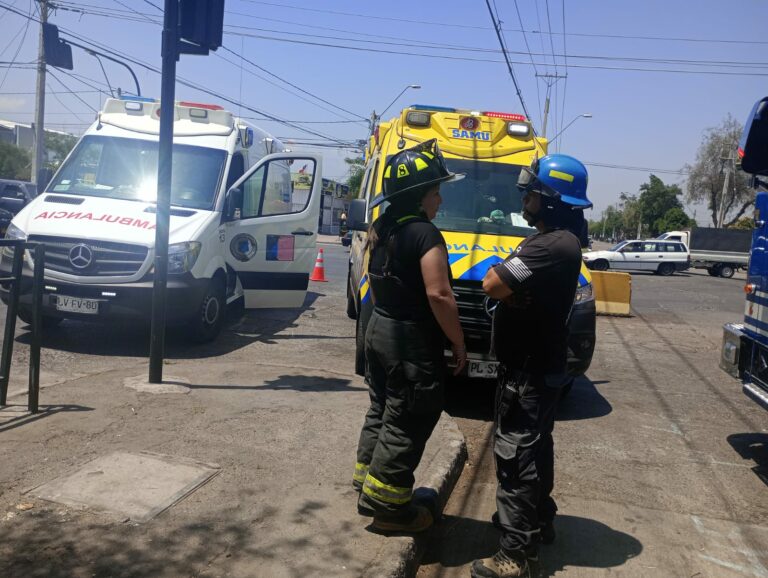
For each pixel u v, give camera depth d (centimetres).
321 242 4038
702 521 430
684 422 656
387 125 859
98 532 330
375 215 718
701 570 367
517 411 326
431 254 322
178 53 566
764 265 531
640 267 3394
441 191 723
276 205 1000
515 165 750
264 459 432
